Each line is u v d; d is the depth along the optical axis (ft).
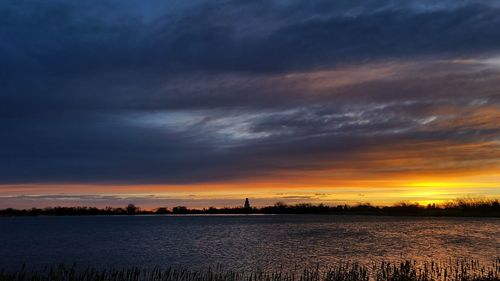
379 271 159.02
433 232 394.11
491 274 141.28
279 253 238.89
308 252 241.35
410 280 135.95
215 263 198.18
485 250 235.40
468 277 135.03
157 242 337.93
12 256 239.71
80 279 143.74
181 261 209.56
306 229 490.49
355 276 140.36
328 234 397.80
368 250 247.09
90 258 226.99
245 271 169.07
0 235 459.73
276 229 503.61
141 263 202.90
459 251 232.53
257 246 286.05
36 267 190.49
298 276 155.22
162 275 156.25
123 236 423.64
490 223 546.26
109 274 157.17
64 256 239.71
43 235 453.99
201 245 303.27
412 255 216.95
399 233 390.21
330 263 192.13
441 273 145.59
